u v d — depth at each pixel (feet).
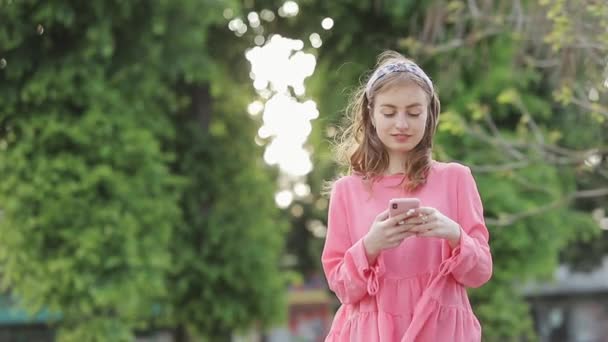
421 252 10.43
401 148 10.47
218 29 45.27
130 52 38.68
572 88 24.31
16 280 38.09
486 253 10.36
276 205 48.60
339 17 38.65
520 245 37.47
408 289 10.35
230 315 44.93
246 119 48.01
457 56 33.63
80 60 37.40
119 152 38.32
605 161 32.30
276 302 46.57
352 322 10.57
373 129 10.80
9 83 37.55
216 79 44.47
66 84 37.24
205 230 44.70
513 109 37.50
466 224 10.59
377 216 10.21
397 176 10.71
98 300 36.58
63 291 37.32
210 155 45.70
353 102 11.56
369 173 10.78
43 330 71.26
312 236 64.54
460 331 10.31
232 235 44.98
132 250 37.55
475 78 36.78
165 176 39.60
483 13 26.03
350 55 39.11
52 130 37.29
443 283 10.30
